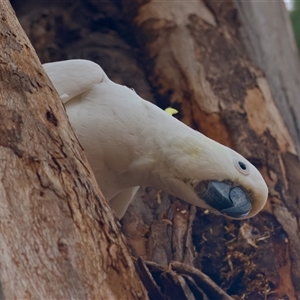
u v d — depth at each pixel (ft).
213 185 2.70
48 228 2.08
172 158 2.71
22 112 2.24
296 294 2.99
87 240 2.10
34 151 2.18
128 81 3.61
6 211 2.07
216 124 3.40
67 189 2.15
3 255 2.00
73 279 2.03
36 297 1.98
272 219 3.19
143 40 3.76
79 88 2.77
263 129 3.44
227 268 3.07
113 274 2.09
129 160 2.76
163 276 2.60
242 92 3.52
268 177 3.31
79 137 2.71
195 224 3.18
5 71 2.31
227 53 3.66
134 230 3.04
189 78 3.53
